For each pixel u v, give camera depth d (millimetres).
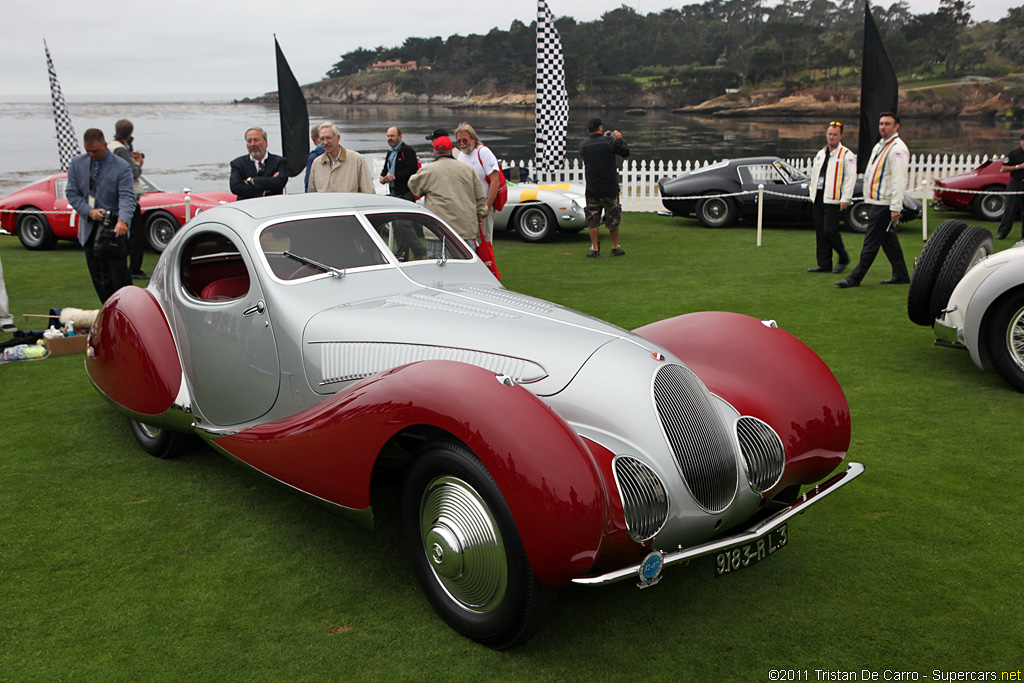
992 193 13055
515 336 2967
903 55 147125
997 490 3641
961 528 3301
